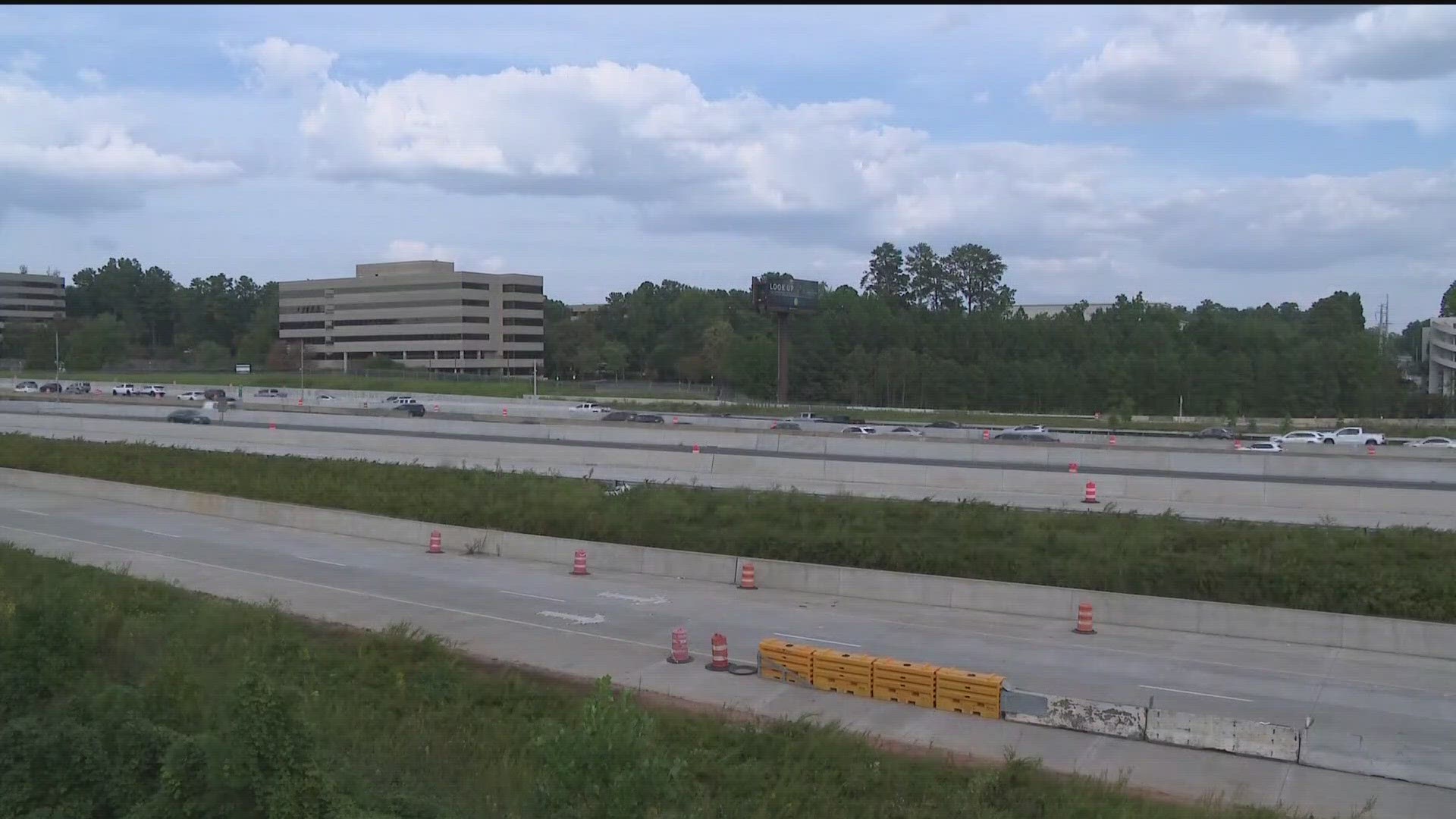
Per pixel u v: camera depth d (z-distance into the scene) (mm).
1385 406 93750
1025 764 16297
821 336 107750
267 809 11508
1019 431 61875
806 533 33031
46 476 47562
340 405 88312
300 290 144875
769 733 17797
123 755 12930
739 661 22953
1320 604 26234
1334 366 94625
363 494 41062
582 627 25656
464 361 131250
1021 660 23062
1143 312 119500
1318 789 16094
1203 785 16250
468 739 17844
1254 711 19719
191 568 31734
